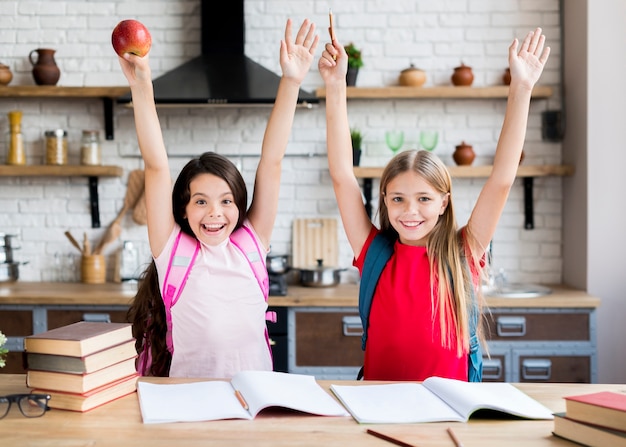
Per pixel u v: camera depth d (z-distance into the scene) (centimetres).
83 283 346
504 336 299
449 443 118
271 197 194
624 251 320
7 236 340
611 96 320
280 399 135
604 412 114
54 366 138
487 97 340
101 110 356
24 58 355
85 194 358
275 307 301
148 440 119
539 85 352
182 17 353
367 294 185
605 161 321
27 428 126
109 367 143
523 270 356
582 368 299
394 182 175
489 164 354
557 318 299
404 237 177
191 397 142
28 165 339
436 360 175
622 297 321
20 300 304
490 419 132
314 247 356
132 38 159
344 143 191
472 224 182
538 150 354
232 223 183
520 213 356
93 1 354
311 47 189
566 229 348
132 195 356
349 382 156
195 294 183
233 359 185
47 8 354
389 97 336
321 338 302
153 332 193
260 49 353
